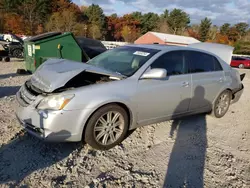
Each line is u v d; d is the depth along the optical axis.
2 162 2.78
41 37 8.66
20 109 3.09
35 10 49.03
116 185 2.54
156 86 3.51
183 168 2.95
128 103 3.22
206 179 2.77
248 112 5.73
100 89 3.03
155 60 3.61
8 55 15.20
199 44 7.00
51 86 2.91
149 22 70.69
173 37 44.53
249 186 2.70
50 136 2.80
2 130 3.57
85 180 2.59
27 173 2.62
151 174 2.78
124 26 65.50
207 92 4.39
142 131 3.93
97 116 3.02
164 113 3.76
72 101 2.82
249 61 25.28
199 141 3.74
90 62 4.14
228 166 3.07
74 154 3.08
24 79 8.16
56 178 2.58
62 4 55.81
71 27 48.28
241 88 5.42
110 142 3.26
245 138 4.06
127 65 3.64
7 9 48.56
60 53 8.84
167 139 3.72
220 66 4.75
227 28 70.12
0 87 6.60
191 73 4.08
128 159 3.08
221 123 4.68
